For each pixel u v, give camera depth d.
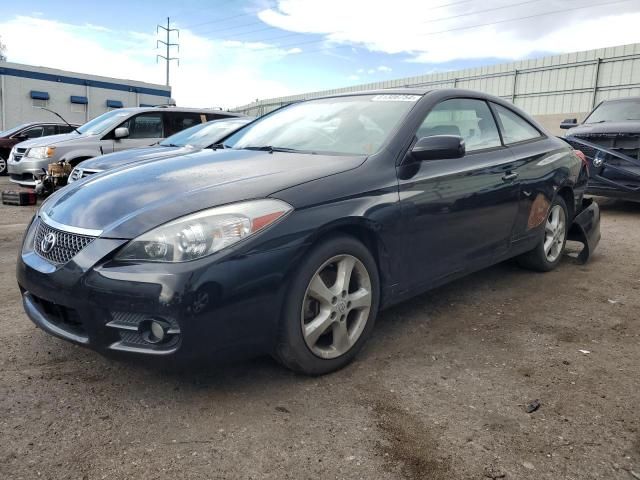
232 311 2.36
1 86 26.12
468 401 2.57
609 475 2.04
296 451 2.18
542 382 2.77
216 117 10.67
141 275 2.28
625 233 6.50
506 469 2.07
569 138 8.01
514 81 29.89
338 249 2.72
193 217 2.38
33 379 2.72
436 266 3.37
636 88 25.36
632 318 3.68
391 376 2.82
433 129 3.47
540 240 4.50
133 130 9.66
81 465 2.07
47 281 2.50
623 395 2.64
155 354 2.31
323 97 4.20
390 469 2.07
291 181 2.69
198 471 2.05
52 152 8.95
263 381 2.74
